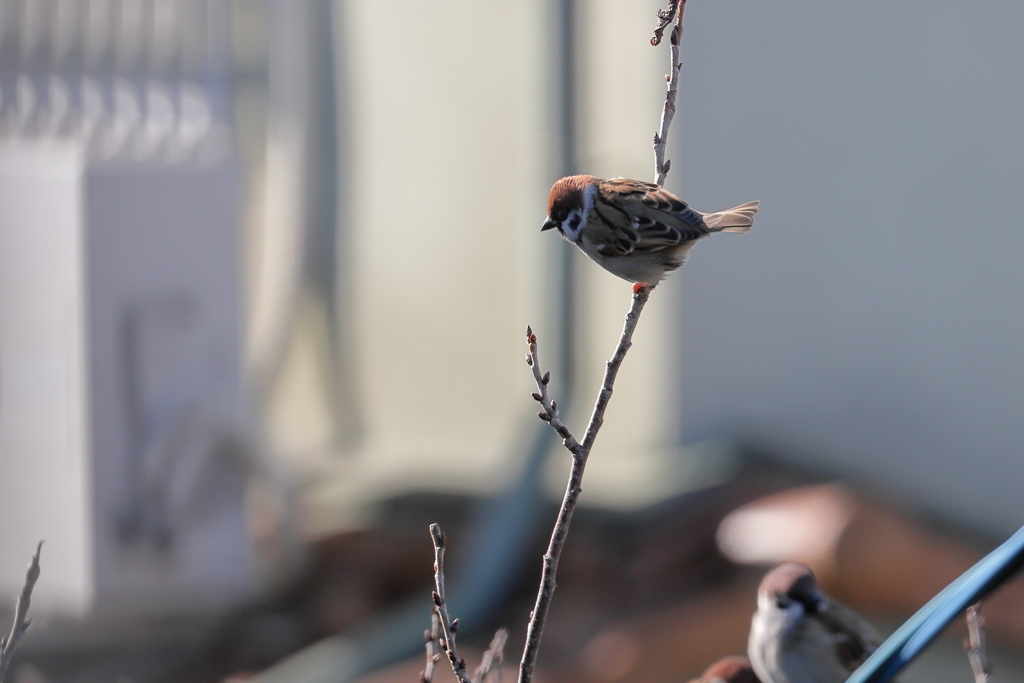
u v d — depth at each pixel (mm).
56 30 11867
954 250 13422
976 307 13398
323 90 15719
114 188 11609
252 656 11773
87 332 11539
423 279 15883
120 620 11938
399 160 15852
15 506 11773
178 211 11945
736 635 10805
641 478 13586
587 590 12297
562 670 10734
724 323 13727
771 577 7086
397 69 15734
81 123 11914
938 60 13352
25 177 11570
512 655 11117
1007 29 13117
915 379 13570
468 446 15734
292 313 15617
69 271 11516
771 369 13758
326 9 15594
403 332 16047
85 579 11656
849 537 11445
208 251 12141
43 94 11891
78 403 11578
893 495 13375
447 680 10391
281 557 12977
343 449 16406
